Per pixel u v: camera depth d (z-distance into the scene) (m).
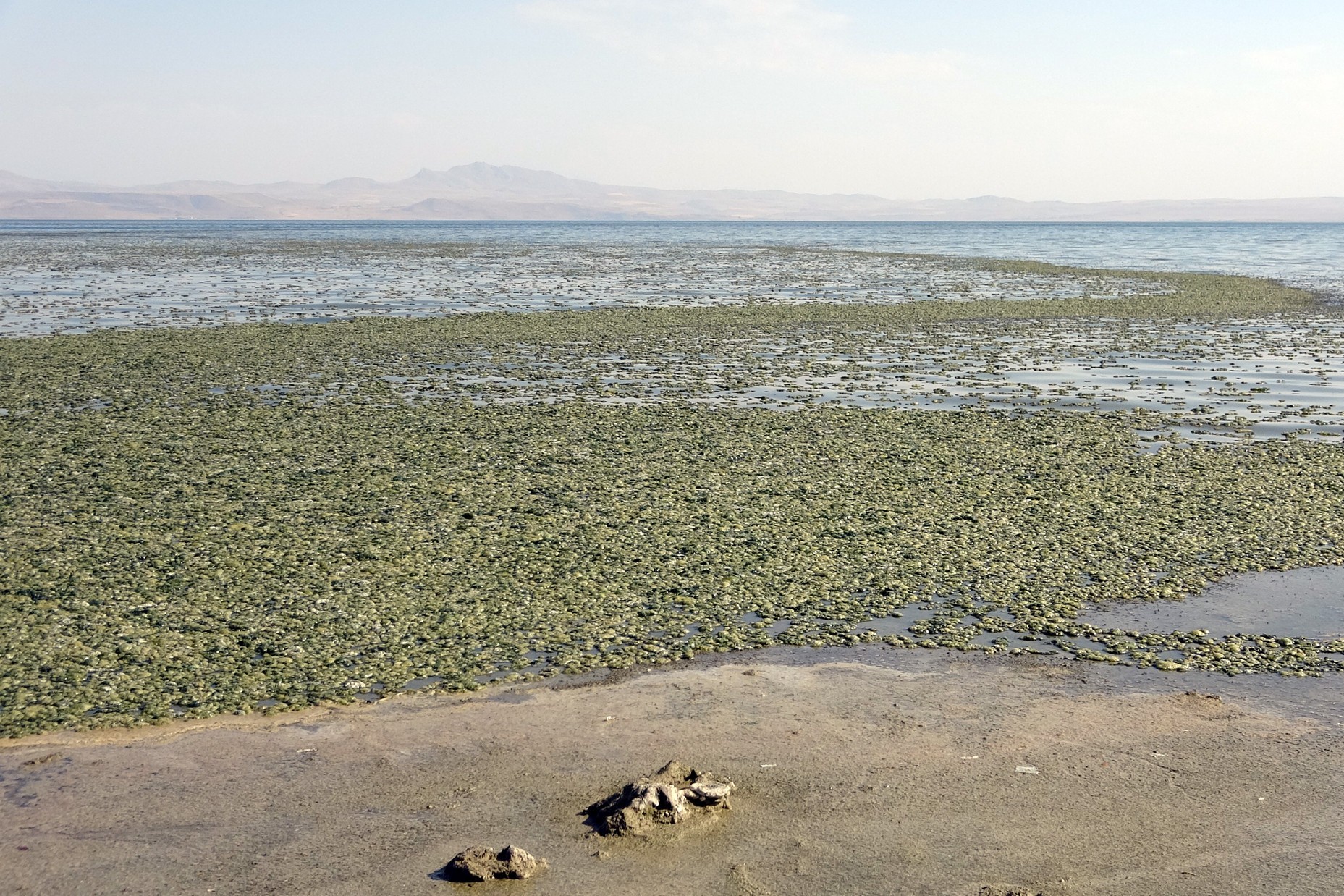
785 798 9.80
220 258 100.44
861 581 15.25
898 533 17.22
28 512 17.64
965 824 9.43
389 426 24.38
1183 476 20.83
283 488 19.20
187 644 12.88
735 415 25.94
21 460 21.03
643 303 54.88
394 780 10.05
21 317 46.28
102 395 27.73
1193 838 9.28
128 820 9.37
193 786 9.92
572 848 8.98
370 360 34.09
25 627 13.20
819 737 10.96
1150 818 9.58
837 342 39.53
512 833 9.20
